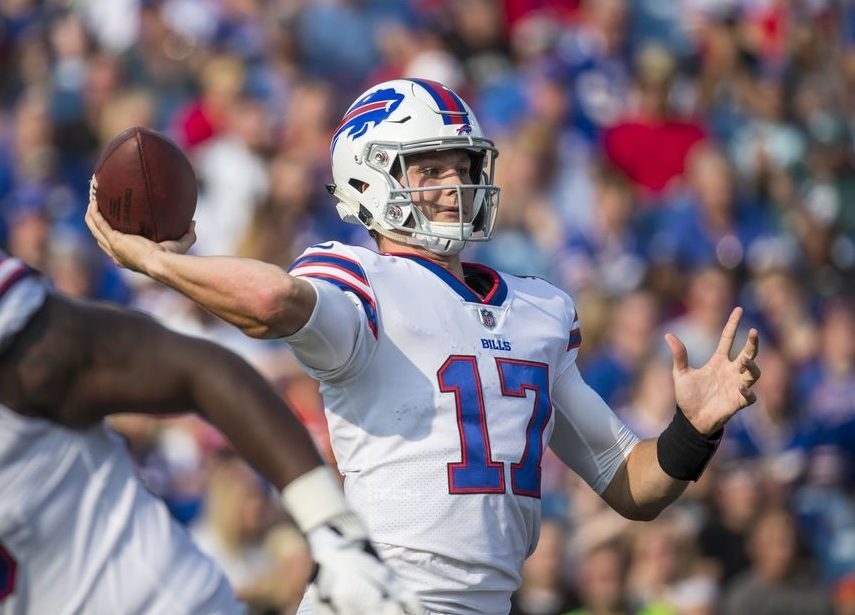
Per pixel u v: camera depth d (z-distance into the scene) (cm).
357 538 950
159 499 1033
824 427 3128
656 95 3922
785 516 2680
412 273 1335
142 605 989
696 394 1377
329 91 3984
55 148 3812
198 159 3719
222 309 1152
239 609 1041
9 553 975
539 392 1347
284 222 3462
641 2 4516
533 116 3981
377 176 1381
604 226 3656
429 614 1269
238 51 4181
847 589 2769
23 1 4350
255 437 955
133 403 976
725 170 3750
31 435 970
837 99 4384
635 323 3198
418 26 4328
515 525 1309
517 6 4394
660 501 1421
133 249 1165
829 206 4019
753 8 4597
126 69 4053
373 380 1282
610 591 2520
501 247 3538
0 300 952
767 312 3544
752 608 2634
